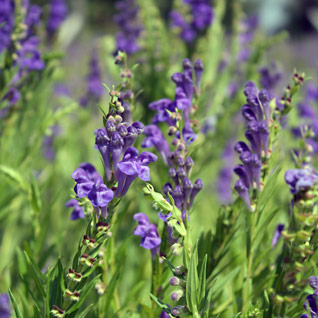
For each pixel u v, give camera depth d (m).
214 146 1.40
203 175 1.38
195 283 0.99
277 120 1.06
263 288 1.08
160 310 1.05
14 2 1.25
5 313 1.01
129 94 1.08
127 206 1.09
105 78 1.83
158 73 1.32
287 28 8.39
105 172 1.00
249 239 1.06
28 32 1.33
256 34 1.84
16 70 1.21
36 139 1.26
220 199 2.02
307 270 1.02
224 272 1.19
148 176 1.00
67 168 1.41
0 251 1.28
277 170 1.05
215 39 1.42
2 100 1.23
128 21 1.51
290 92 1.07
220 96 1.40
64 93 1.93
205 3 1.47
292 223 1.00
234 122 1.69
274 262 1.09
